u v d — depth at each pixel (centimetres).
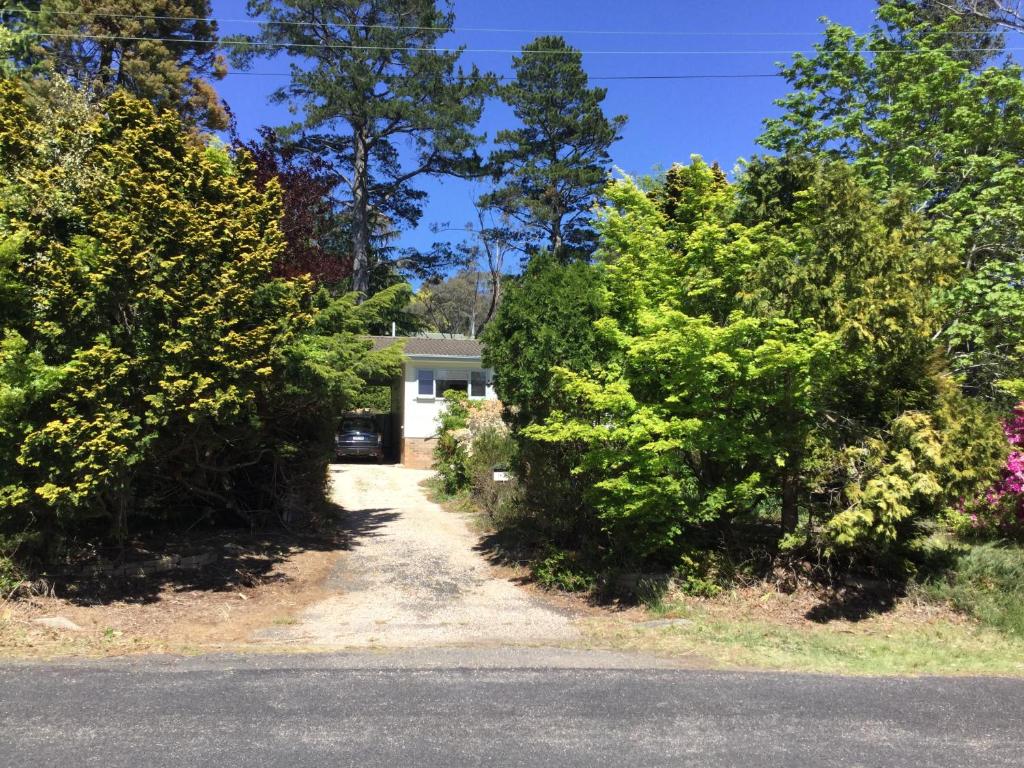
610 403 802
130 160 802
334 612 815
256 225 906
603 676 551
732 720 457
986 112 1430
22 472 741
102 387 729
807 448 796
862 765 391
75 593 784
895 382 821
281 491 1175
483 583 959
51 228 790
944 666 624
